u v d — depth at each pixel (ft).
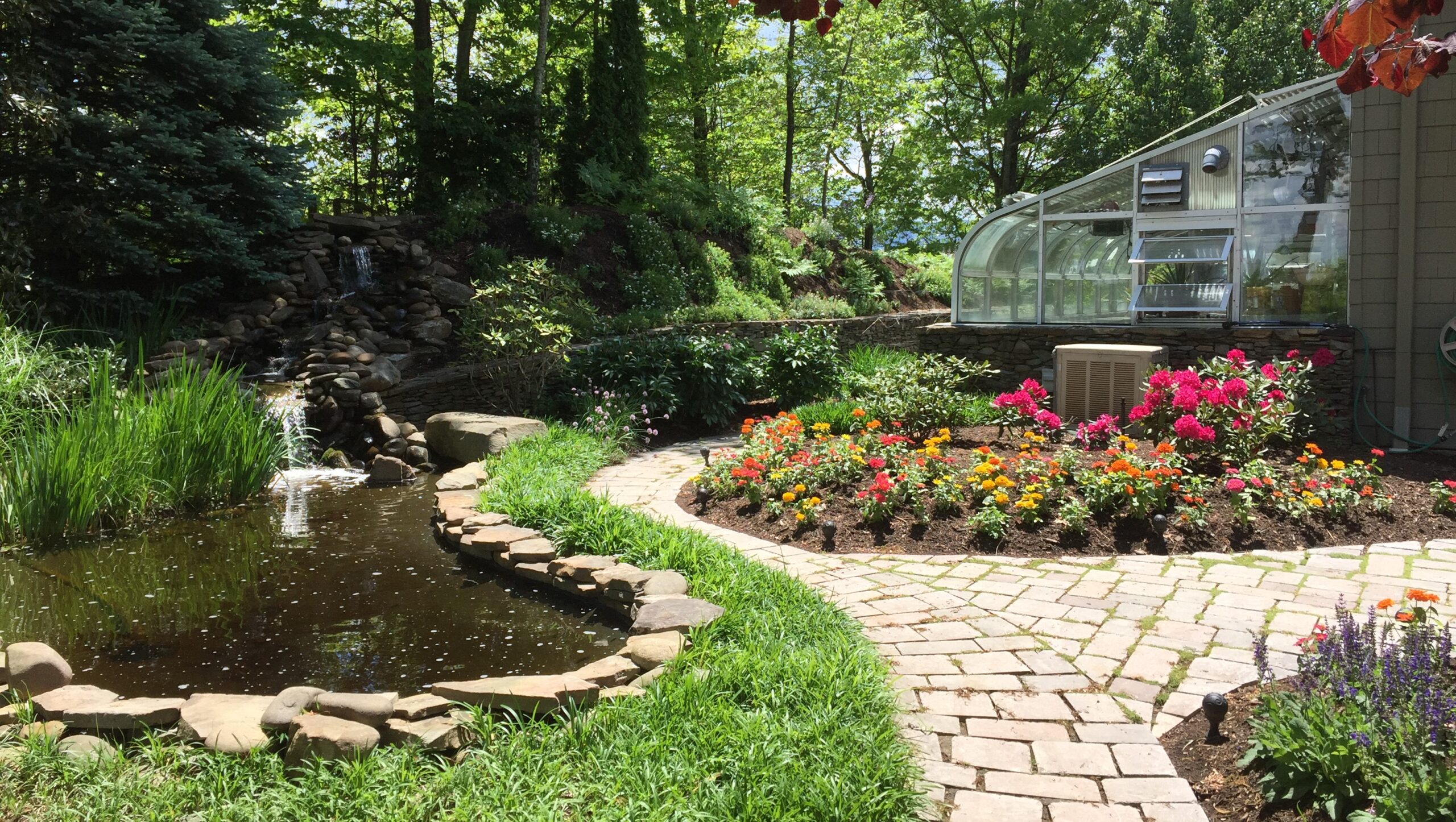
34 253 30.81
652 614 13.19
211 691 11.94
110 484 20.53
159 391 22.90
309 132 67.82
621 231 52.13
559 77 61.11
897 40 75.56
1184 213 33.55
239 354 33.53
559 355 34.09
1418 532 18.52
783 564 17.31
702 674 10.93
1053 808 8.78
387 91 58.65
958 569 16.79
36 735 9.48
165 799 8.49
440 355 35.94
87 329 29.19
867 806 8.34
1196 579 15.94
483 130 48.34
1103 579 16.07
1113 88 75.97
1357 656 9.78
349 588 16.35
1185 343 32.83
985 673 12.02
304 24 46.88
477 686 10.75
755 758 8.99
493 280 41.55
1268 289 32.40
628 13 55.36
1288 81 68.13
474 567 17.63
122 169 31.01
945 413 25.99
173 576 17.07
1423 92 25.81
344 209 65.10
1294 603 14.61
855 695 10.48
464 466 27.50
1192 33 68.54
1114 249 36.52
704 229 57.88
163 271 33.68
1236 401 21.67
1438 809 7.46
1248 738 9.66
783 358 37.47
